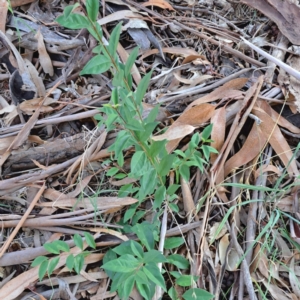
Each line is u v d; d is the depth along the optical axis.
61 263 0.78
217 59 0.92
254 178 0.84
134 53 0.66
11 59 0.90
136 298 0.78
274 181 0.85
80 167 0.83
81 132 0.87
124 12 0.93
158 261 0.70
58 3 0.95
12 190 0.83
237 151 0.86
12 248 0.81
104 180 0.85
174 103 0.87
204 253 0.80
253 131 0.84
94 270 0.80
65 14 0.61
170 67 0.92
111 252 0.79
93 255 0.79
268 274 0.80
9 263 0.79
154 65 0.92
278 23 0.91
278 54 0.90
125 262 0.69
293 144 0.87
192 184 0.84
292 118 0.86
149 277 0.69
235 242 0.80
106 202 0.82
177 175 0.79
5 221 0.81
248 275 0.78
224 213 0.82
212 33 0.94
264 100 0.85
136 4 0.95
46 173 0.83
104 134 0.83
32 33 0.91
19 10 0.94
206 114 0.84
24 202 0.83
